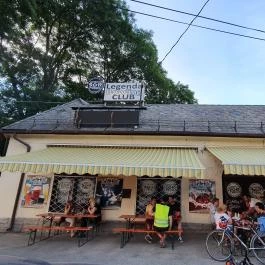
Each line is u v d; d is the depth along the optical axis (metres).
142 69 44.38
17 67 33.69
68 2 38.97
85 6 40.03
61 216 12.80
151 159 12.34
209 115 17.80
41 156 13.18
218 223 10.47
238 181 14.20
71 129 15.95
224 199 13.98
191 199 14.13
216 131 14.85
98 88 19.28
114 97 17.59
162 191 14.54
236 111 18.72
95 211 13.45
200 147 14.76
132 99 17.39
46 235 13.63
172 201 13.54
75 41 42.22
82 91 41.03
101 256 9.83
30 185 15.27
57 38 41.34
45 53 38.91
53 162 11.91
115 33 42.06
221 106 20.33
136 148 15.05
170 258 9.57
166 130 15.17
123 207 14.44
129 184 14.79
